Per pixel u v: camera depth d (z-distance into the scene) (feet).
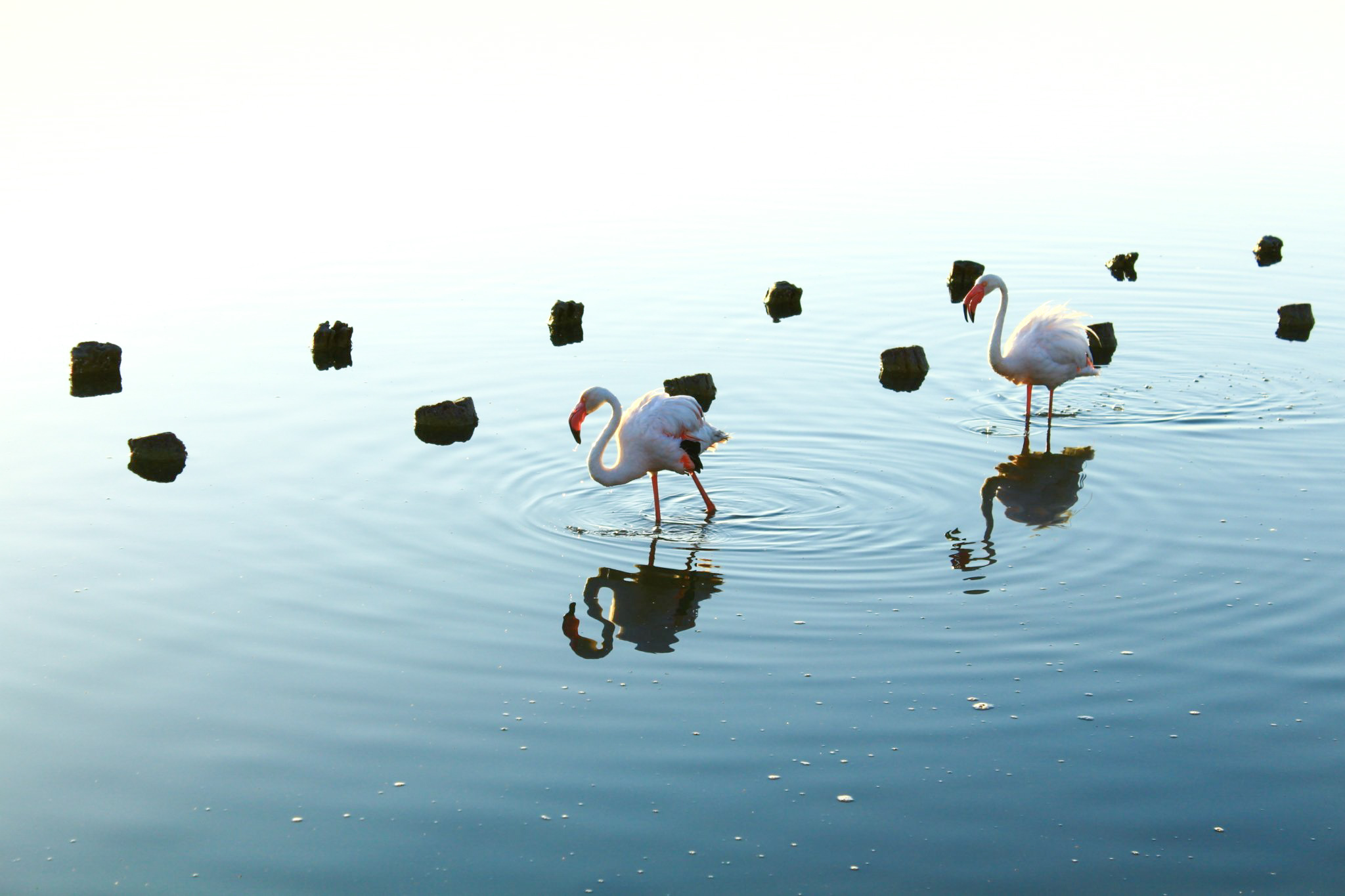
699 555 48.75
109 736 37.50
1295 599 44.06
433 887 31.19
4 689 39.99
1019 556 48.11
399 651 42.04
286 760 36.24
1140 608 43.78
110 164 126.41
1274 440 59.36
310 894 31.01
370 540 50.52
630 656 41.55
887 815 33.47
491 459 59.00
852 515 52.19
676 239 101.09
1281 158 128.26
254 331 79.92
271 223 106.42
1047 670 40.06
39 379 71.61
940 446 59.98
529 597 45.57
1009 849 32.09
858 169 125.80
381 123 148.05
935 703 38.45
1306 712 37.47
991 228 103.35
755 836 32.78
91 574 47.83
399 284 89.92
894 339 77.66
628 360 73.72
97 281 90.74
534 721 37.99
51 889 31.22
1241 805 33.55
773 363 73.10
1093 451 58.90
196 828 33.45
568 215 108.99
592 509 53.42
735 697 39.06
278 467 58.44
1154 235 100.42
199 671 40.96
